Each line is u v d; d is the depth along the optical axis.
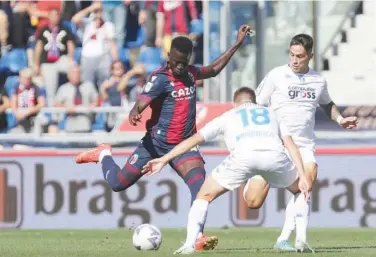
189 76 31.61
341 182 50.72
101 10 59.78
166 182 50.88
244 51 55.09
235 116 28.55
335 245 36.53
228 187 28.70
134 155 32.25
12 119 56.84
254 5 55.25
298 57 30.98
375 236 43.25
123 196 51.09
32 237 43.41
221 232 46.59
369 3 57.38
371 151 50.66
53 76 58.88
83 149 51.94
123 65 58.56
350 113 53.50
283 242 31.52
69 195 51.31
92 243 38.25
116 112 55.06
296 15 55.91
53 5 59.59
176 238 42.31
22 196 51.44
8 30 59.16
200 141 28.03
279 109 31.48
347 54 57.09
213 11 55.75
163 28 59.03
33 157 51.41
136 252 31.11
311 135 31.72
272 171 28.45
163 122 31.58
